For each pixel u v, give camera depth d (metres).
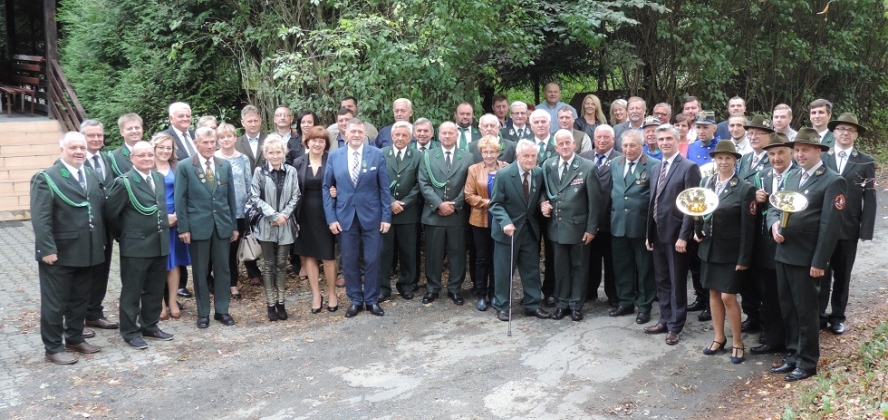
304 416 5.41
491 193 7.77
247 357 6.56
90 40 12.66
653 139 7.84
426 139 8.10
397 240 8.30
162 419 5.39
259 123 8.60
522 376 6.06
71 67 13.52
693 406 5.49
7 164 12.09
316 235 7.62
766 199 6.16
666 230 6.69
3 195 11.61
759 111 16.16
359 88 9.12
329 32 9.70
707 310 7.45
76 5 13.39
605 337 6.95
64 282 6.32
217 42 10.86
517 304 8.02
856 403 5.09
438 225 7.94
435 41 9.39
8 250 9.87
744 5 13.84
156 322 7.02
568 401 5.60
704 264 6.35
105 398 5.71
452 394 5.74
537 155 7.58
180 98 11.91
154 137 7.30
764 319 6.47
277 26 10.57
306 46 9.70
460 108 8.85
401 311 7.82
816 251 5.62
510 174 7.43
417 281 8.47
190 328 7.32
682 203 5.99
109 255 7.08
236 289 8.23
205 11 11.24
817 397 5.35
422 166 7.99
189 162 7.13
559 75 12.83
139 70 11.79
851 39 16.38
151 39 11.99
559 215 7.38
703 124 8.03
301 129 8.88
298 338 7.03
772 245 6.18
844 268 6.78
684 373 6.09
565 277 7.48
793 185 5.87
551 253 8.02
